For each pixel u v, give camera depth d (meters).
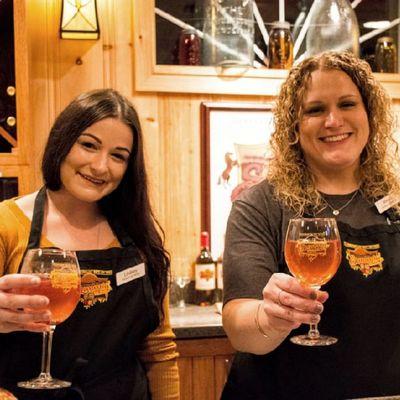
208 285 3.14
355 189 1.88
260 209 1.80
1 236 1.58
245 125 3.21
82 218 1.69
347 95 1.78
